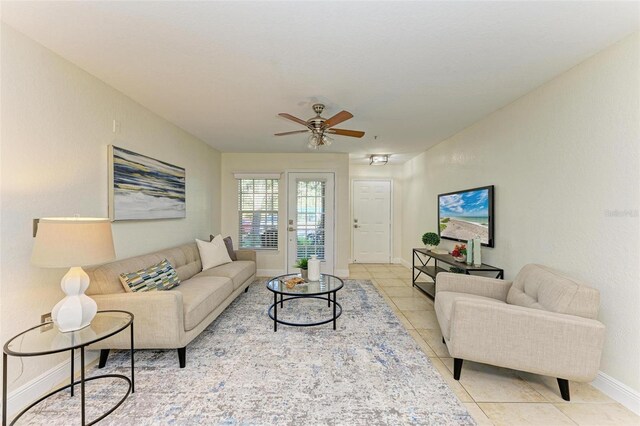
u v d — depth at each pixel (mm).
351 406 1798
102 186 2477
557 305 1916
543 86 2504
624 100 1840
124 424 1638
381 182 6801
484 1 1496
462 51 1981
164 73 2312
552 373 1839
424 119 3439
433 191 4914
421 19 1645
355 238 6816
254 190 5520
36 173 1904
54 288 2053
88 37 1837
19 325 1804
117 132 2648
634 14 1591
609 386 1920
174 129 3680
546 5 1527
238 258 4578
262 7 1546
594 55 2031
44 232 1646
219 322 3150
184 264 3506
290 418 1691
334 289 2973
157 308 2156
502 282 2691
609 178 1936
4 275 1722
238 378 2092
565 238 2281
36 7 1552
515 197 2875
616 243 1893
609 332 1929
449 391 1959
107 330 1754
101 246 1766
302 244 5492
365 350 2521
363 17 1627
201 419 1682
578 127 2164
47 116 1975
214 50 1976
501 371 2213
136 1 1505
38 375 1908
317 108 2936
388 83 2475
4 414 1557
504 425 1654
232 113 3225
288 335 2820
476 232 3510
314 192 5492
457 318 2018
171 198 3580
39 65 1912
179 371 2184
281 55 2035
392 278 5285
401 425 1644
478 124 3518
